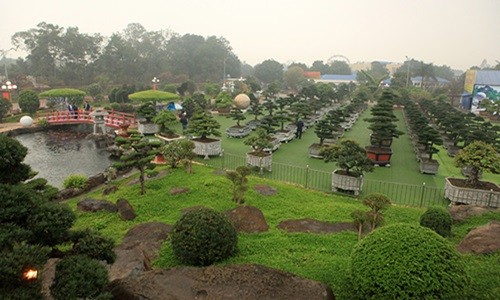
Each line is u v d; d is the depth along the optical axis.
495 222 8.70
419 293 4.79
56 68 63.78
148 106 26.56
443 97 47.81
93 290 4.35
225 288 5.60
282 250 8.05
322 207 11.53
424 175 16.97
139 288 5.54
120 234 9.41
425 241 5.25
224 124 31.62
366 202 8.88
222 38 88.00
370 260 5.26
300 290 5.62
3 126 28.72
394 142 25.69
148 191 12.71
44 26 60.38
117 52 67.19
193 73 80.94
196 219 7.51
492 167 12.06
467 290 5.17
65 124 29.84
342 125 29.80
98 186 14.76
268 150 19.78
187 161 15.03
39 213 4.59
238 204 11.51
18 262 3.80
